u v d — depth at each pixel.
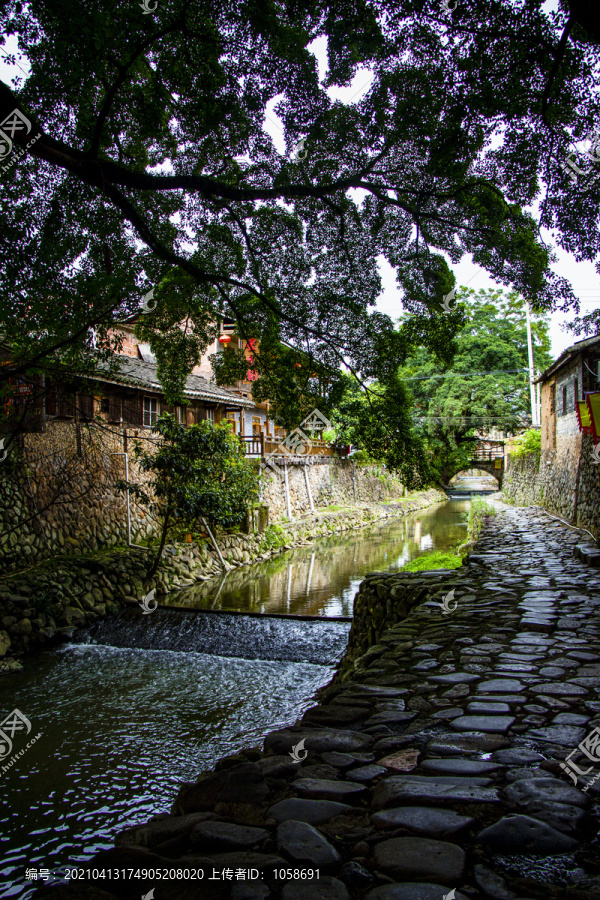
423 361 39.97
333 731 2.96
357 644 8.13
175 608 11.45
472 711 3.17
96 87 5.73
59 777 5.46
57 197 6.04
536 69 5.06
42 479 12.38
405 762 2.55
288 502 23.98
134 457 15.20
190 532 16.33
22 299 5.72
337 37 5.26
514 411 37.66
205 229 7.41
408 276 7.79
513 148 5.80
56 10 4.34
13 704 7.33
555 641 4.61
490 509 21.05
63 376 7.93
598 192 5.68
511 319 38.19
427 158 6.39
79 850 4.38
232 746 6.08
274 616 10.54
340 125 6.05
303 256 7.64
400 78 5.51
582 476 13.38
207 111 5.86
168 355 8.90
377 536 24.31
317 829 2.04
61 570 11.39
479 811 2.10
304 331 8.09
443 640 4.77
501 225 6.55
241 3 4.97
